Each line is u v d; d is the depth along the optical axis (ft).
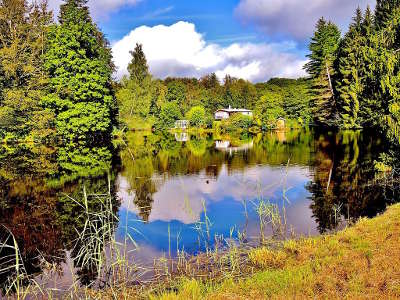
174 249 34.27
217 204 50.57
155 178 69.51
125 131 197.88
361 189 57.11
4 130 104.83
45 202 50.44
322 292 21.58
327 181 64.54
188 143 148.77
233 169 80.48
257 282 24.26
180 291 23.97
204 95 345.31
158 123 249.34
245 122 232.73
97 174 72.74
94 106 106.83
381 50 77.71
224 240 36.27
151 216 44.88
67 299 24.77
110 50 165.17
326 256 27.14
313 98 198.59
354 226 35.88
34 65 112.57
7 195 54.13
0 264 31.07
